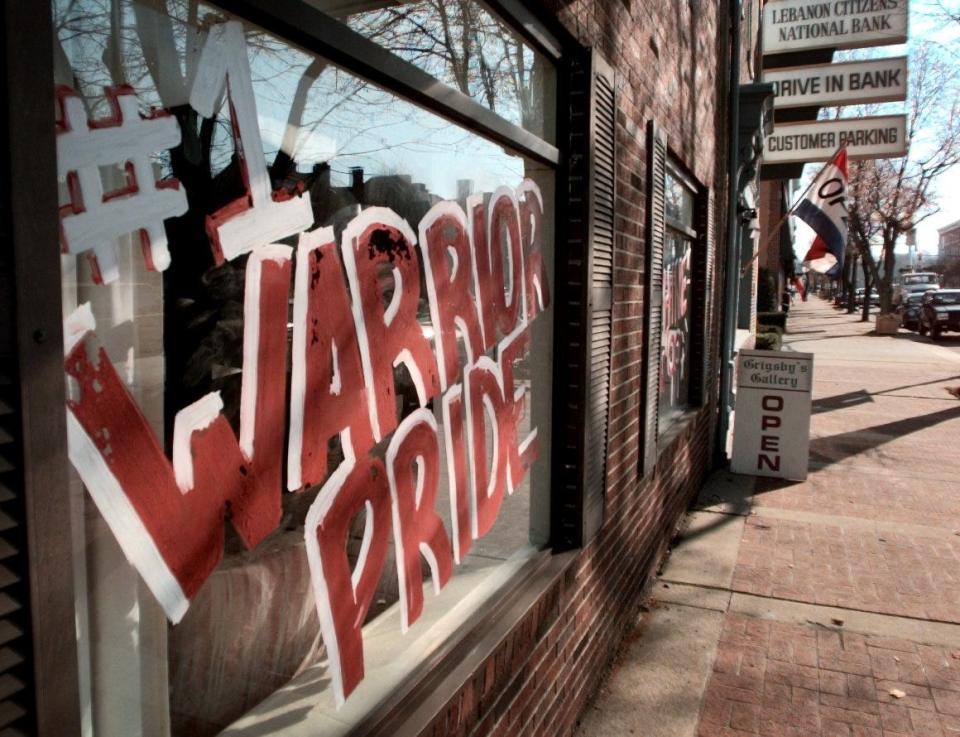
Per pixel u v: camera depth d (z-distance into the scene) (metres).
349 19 2.01
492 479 2.83
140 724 1.46
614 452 3.87
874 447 9.61
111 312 1.33
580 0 3.14
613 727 3.48
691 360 7.20
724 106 8.01
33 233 1.03
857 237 34.12
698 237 7.00
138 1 1.37
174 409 1.47
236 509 1.60
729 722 3.56
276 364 1.70
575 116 3.22
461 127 2.52
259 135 1.65
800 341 26.69
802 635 4.41
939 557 5.64
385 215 2.11
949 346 24.66
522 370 3.05
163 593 1.42
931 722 3.58
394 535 2.19
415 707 2.06
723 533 6.14
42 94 1.04
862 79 10.03
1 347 1.00
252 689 1.77
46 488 1.06
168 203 1.43
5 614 1.02
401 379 2.20
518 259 2.97
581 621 3.44
